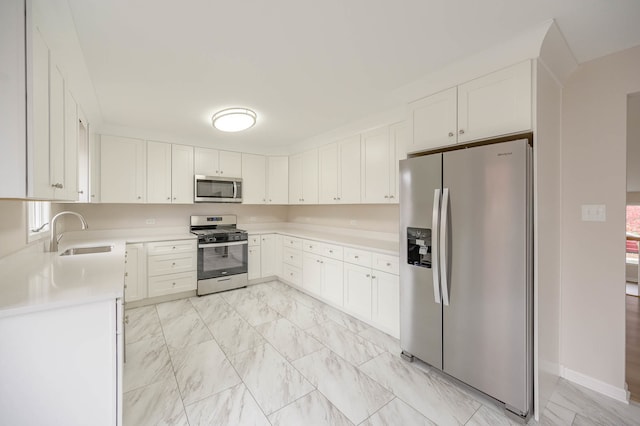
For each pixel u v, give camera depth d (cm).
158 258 354
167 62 188
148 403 179
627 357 236
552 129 191
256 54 180
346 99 254
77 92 226
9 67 106
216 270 396
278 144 445
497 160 174
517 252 166
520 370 166
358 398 185
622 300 188
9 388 116
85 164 273
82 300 124
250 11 140
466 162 187
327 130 360
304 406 177
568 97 205
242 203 438
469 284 187
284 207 539
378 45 172
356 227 391
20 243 205
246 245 423
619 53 186
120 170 341
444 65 196
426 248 212
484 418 170
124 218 380
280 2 134
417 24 152
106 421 133
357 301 304
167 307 343
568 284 206
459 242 191
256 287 427
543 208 179
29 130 109
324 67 197
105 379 132
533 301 171
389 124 290
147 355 235
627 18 149
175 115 295
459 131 198
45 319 121
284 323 299
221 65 193
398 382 202
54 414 123
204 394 188
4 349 115
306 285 386
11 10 106
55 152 144
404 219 225
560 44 170
